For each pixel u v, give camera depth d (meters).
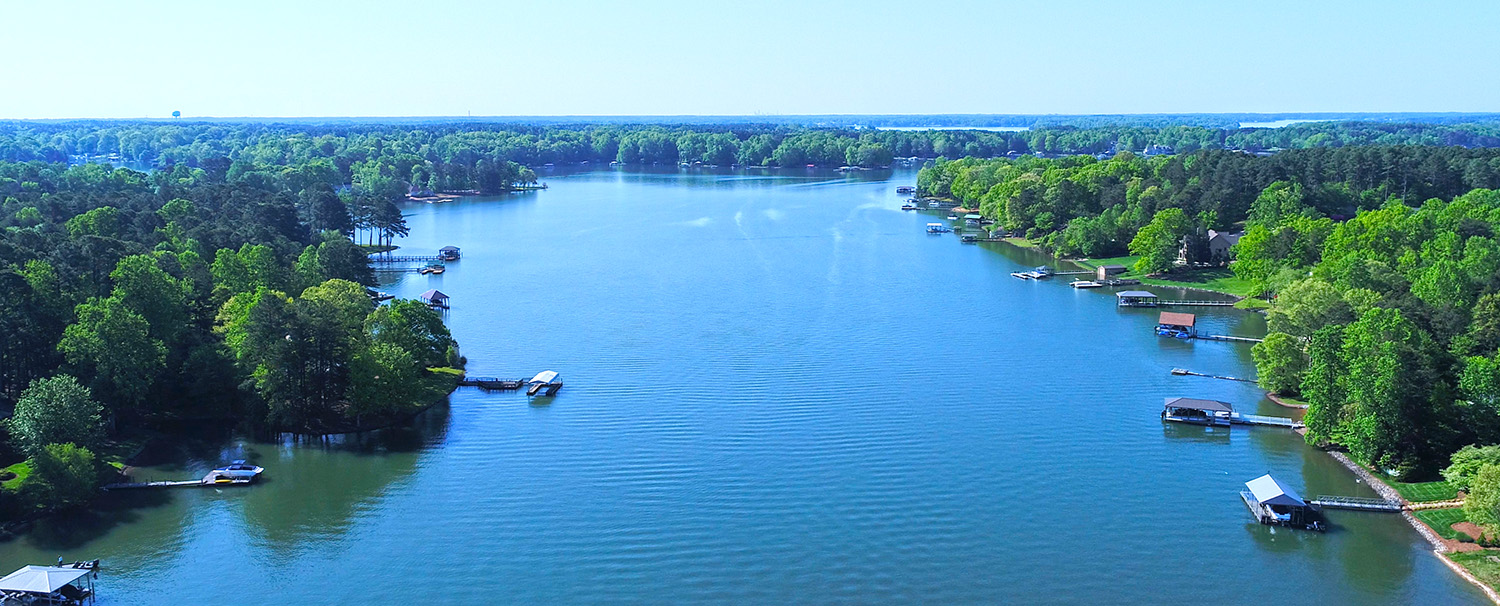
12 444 125.75
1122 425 144.25
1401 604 97.81
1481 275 171.75
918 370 170.88
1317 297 162.12
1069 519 115.88
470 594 101.69
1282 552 107.88
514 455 135.12
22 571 99.12
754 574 104.75
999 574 104.44
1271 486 116.25
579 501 121.31
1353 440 125.81
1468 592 99.25
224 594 101.50
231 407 148.00
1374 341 126.06
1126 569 105.06
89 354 136.25
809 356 179.50
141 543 111.25
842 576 104.31
